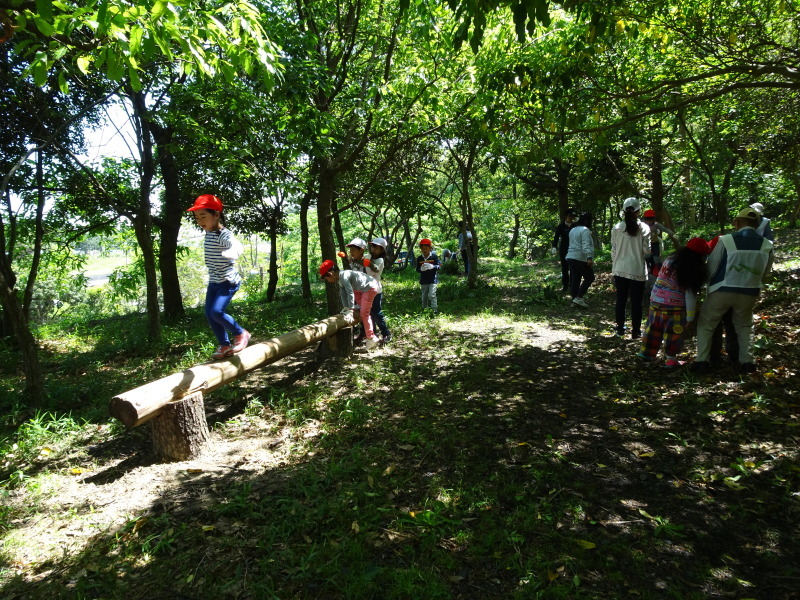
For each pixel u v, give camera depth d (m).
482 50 6.88
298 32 7.51
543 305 10.30
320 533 2.99
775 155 9.21
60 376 7.52
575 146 7.91
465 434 4.25
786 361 5.17
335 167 8.13
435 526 2.99
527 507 3.14
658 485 3.35
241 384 6.10
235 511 3.24
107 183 12.21
